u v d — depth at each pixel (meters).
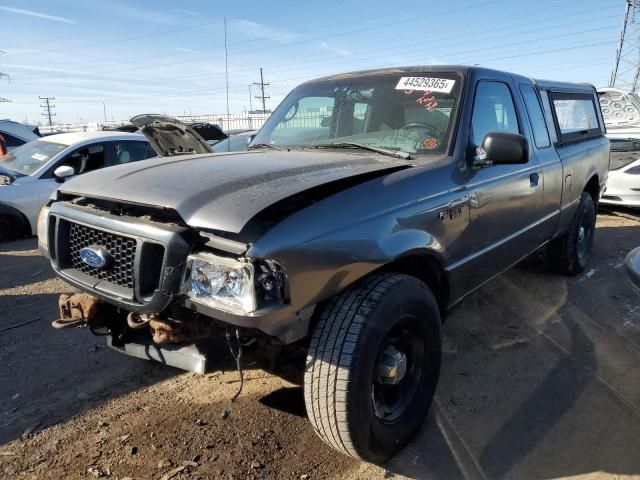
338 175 2.51
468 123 3.21
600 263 6.04
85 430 2.87
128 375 3.49
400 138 3.28
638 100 9.82
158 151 4.11
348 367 2.24
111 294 2.37
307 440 2.78
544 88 4.63
